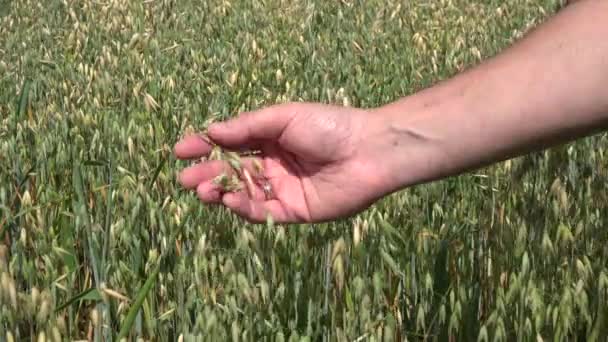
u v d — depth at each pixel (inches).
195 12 105.9
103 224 37.7
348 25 99.4
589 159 44.3
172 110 59.8
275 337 23.5
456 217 37.2
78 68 75.9
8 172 44.7
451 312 25.0
